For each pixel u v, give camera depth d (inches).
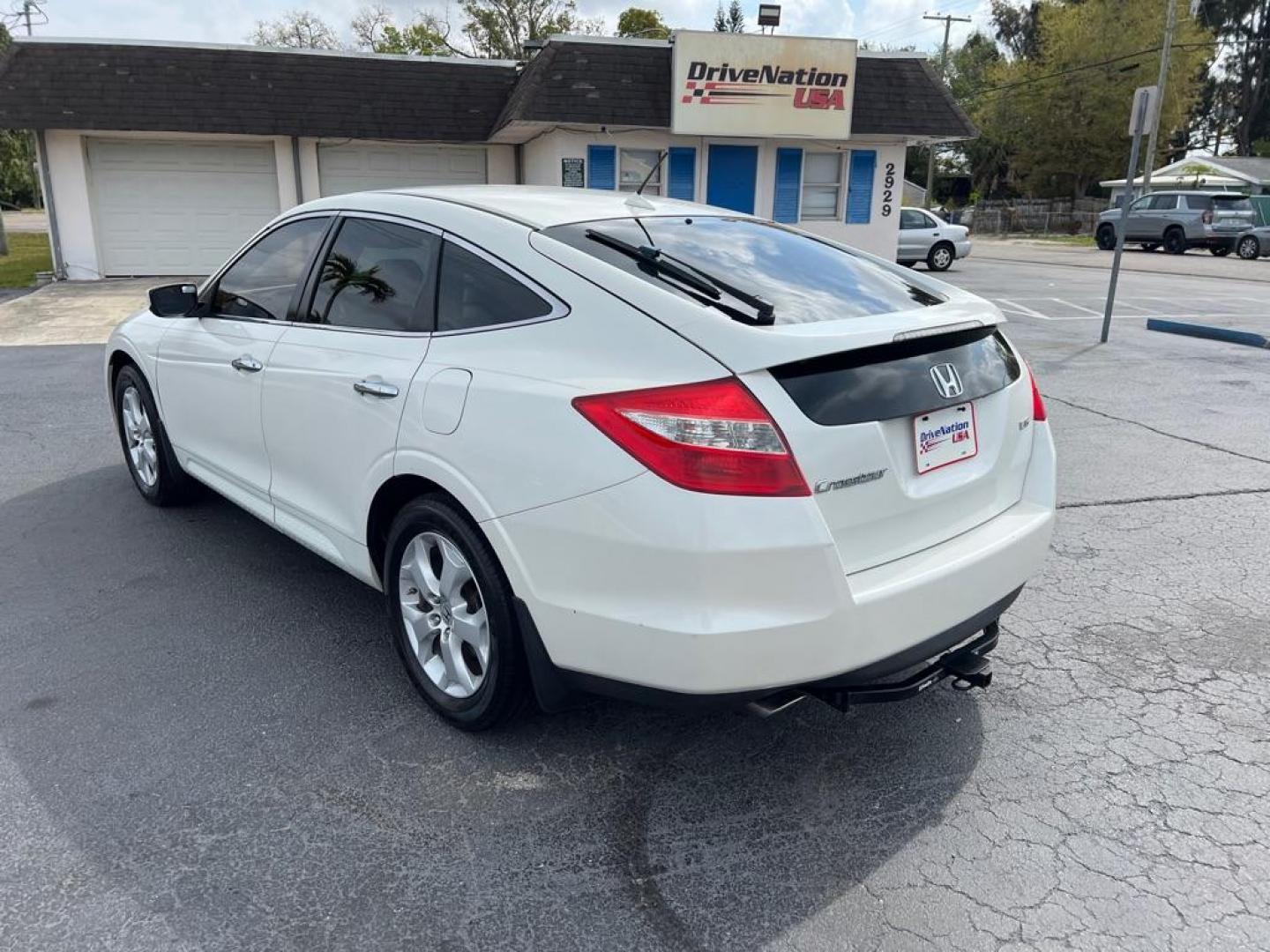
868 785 113.1
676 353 95.3
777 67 657.6
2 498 209.8
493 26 1695.4
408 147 764.6
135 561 175.8
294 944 87.4
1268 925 91.3
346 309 135.6
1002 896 95.1
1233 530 197.9
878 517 100.7
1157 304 597.9
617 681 99.0
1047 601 164.1
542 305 108.0
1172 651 146.6
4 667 136.6
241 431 156.2
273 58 714.8
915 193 1909.4
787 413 93.0
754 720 126.8
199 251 742.5
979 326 113.9
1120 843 103.2
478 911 92.2
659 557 92.2
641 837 103.2
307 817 105.2
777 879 97.3
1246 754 120.0
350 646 144.4
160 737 119.9
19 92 662.5
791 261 125.3
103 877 95.3
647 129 674.2
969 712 129.3
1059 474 234.7
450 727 123.0
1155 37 1752.0
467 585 115.6
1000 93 1977.1
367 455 123.5
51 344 428.8
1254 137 2443.4
